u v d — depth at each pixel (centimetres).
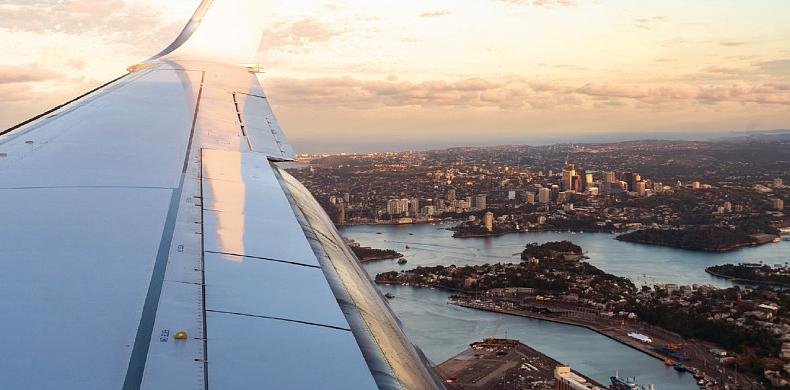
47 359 561
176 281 742
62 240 819
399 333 921
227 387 543
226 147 1442
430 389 749
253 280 784
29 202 948
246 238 923
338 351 646
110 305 667
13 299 660
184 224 931
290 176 1573
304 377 579
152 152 1288
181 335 617
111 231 866
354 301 851
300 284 807
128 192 1037
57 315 637
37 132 1372
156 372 553
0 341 582
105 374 548
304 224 1088
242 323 663
